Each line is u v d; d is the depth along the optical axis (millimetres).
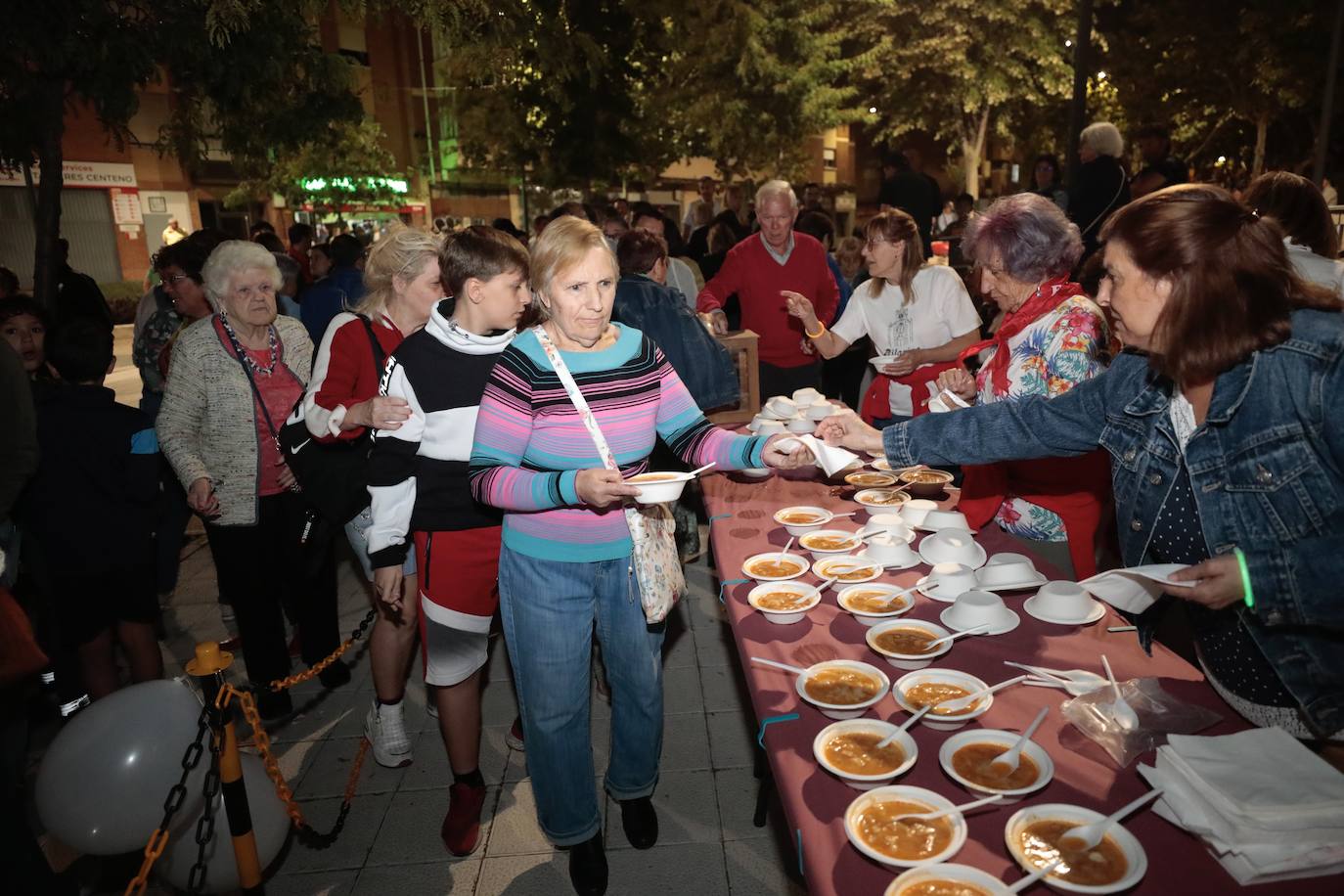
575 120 12188
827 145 34406
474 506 2480
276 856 2682
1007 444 2104
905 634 2006
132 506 3121
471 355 2451
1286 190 2945
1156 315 1546
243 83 4848
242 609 3350
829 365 7367
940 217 14812
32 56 3893
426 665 2594
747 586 2387
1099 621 2045
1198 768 1375
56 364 3027
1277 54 17969
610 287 2117
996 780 1469
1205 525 1605
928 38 25906
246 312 3104
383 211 21891
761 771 2750
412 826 2859
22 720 2404
